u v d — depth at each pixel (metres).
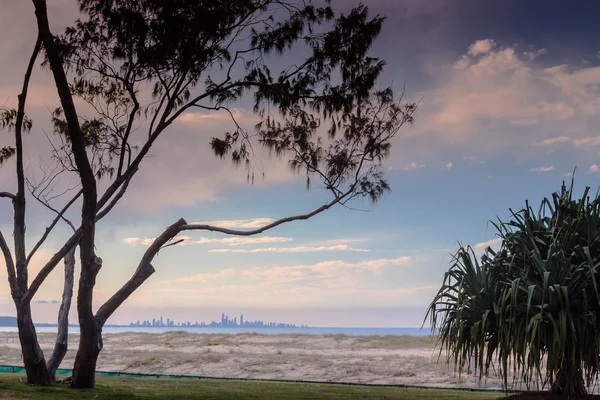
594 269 8.41
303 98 14.78
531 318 8.45
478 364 9.69
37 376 14.39
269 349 31.61
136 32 13.08
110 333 42.56
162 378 20.27
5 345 37.59
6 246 14.63
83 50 14.60
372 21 14.50
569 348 8.59
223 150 14.88
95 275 13.82
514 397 9.27
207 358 25.58
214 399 11.77
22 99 14.66
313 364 23.75
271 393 13.80
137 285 14.75
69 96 12.66
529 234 9.16
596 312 8.68
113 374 21.78
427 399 13.05
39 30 12.41
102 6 13.32
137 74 14.74
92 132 16.91
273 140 15.22
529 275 9.15
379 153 15.19
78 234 14.62
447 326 9.50
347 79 14.55
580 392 9.05
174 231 15.31
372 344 34.50
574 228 9.36
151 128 15.42
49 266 14.29
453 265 9.49
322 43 14.66
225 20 13.59
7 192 14.80
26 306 14.33
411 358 25.78
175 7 13.23
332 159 15.32
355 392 15.09
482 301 9.20
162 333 41.12
